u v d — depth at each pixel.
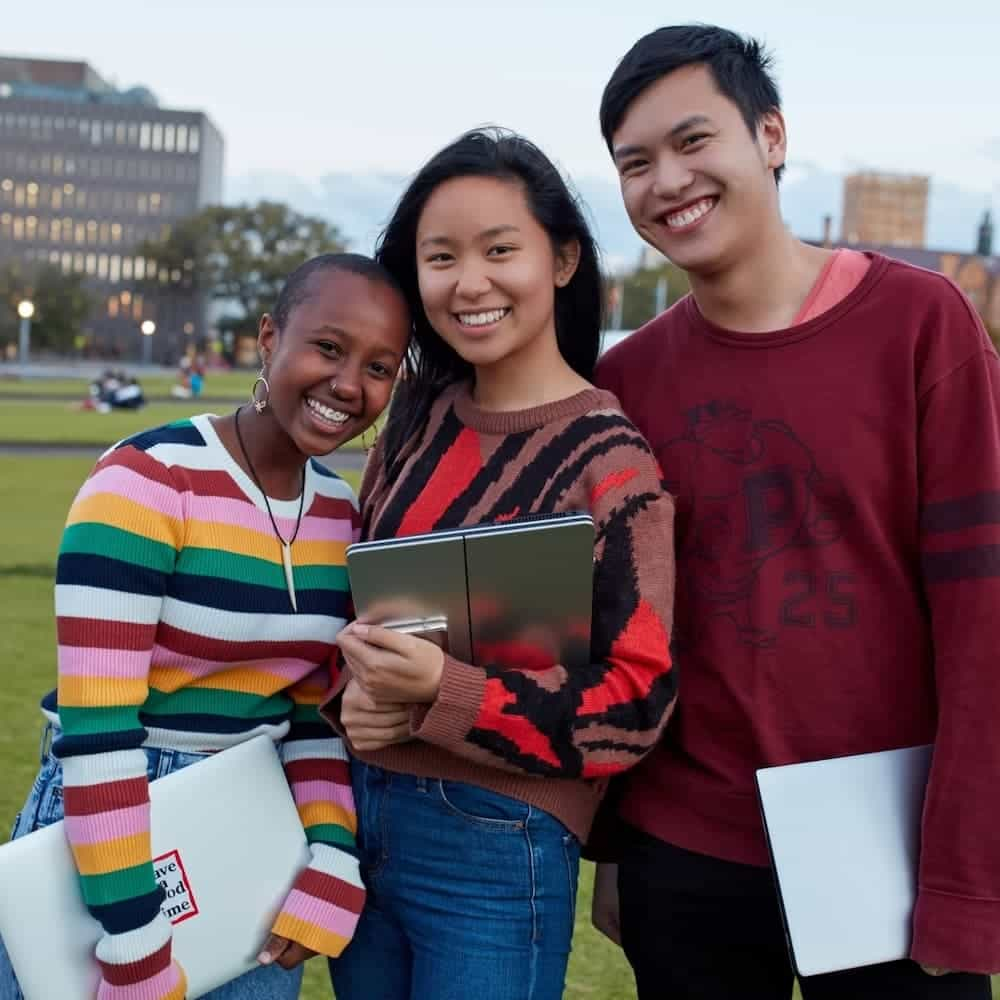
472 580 1.76
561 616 1.79
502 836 1.88
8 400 34.38
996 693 1.75
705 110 1.89
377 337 1.90
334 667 2.06
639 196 1.97
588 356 2.19
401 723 1.85
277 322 1.96
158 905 1.78
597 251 2.08
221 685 1.95
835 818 1.82
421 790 1.93
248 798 1.93
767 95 1.95
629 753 1.82
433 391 2.20
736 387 1.97
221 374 74.62
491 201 1.91
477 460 2.00
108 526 1.78
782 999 2.09
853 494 1.88
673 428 2.04
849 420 1.88
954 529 1.81
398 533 2.02
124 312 109.50
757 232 1.94
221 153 128.75
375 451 2.28
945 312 1.85
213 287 103.56
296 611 1.96
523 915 1.89
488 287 1.92
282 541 1.96
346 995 2.09
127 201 109.81
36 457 17.03
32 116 109.00
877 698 1.91
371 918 2.05
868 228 132.38
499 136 2.00
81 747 1.73
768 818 1.80
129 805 1.75
